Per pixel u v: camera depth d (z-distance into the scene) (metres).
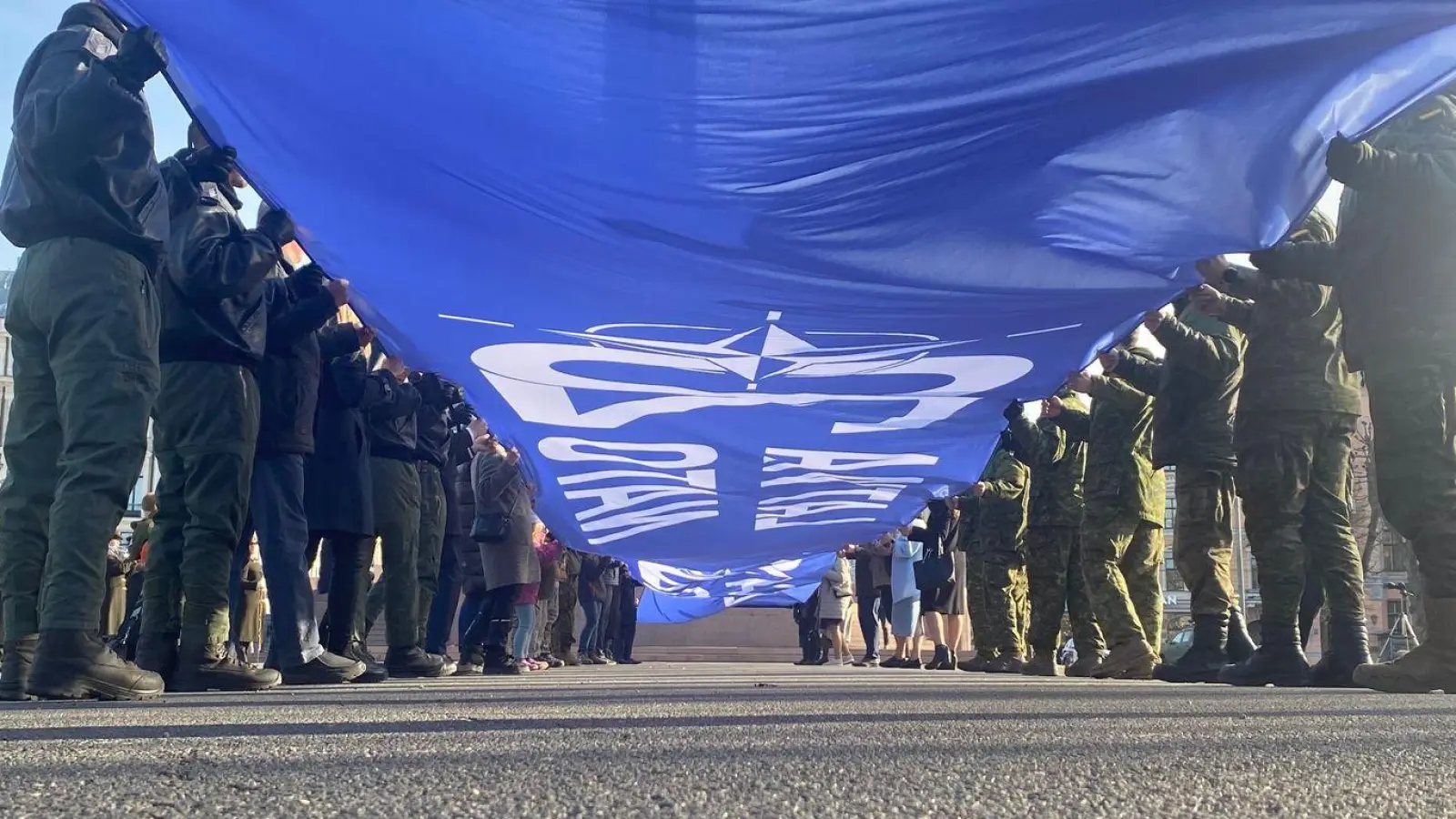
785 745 1.98
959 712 2.89
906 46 3.48
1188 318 5.80
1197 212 4.06
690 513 8.15
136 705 2.95
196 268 3.70
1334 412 4.61
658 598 16.25
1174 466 5.66
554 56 3.56
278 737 2.10
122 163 3.02
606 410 5.99
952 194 3.96
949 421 6.41
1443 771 1.69
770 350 5.16
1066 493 7.62
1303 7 3.39
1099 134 3.78
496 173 3.95
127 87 3.06
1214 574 5.46
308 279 4.74
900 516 8.66
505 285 4.58
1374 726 2.41
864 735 2.18
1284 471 4.61
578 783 1.52
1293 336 4.62
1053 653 7.66
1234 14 3.40
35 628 3.21
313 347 4.78
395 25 3.56
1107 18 3.38
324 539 5.60
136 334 3.04
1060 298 4.70
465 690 4.33
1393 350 3.77
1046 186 3.93
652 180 3.87
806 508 8.17
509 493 7.39
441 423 7.04
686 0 3.46
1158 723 2.48
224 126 4.03
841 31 3.44
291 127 3.99
